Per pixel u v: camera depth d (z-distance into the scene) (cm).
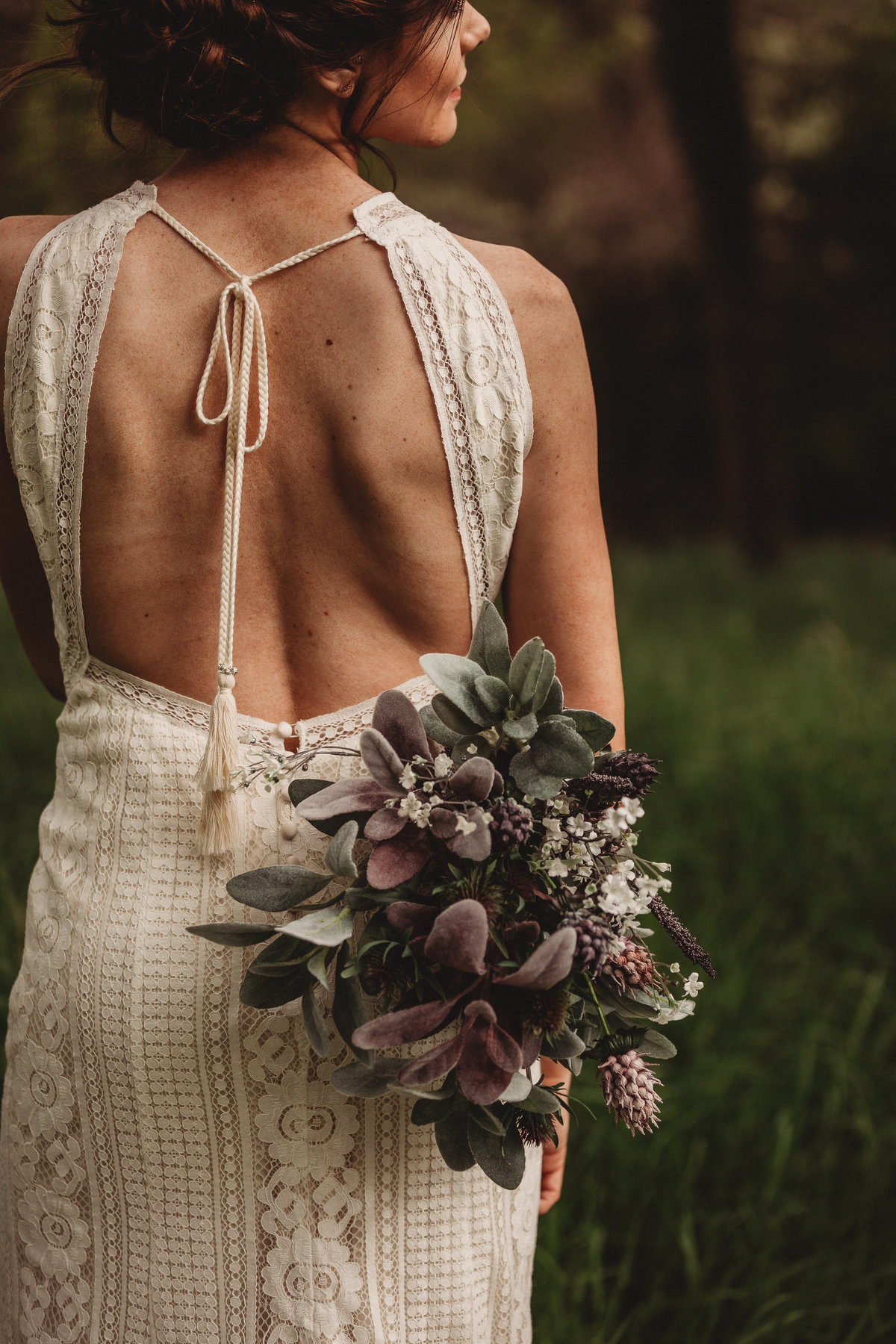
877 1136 237
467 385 107
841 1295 208
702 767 404
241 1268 112
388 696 101
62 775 120
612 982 105
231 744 107
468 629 115
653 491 1485
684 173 931
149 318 107
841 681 503
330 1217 111
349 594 111
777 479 987
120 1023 111
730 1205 229
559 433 113
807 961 297
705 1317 203
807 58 1048
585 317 1456
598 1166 228
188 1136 112
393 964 98
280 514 109
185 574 111
